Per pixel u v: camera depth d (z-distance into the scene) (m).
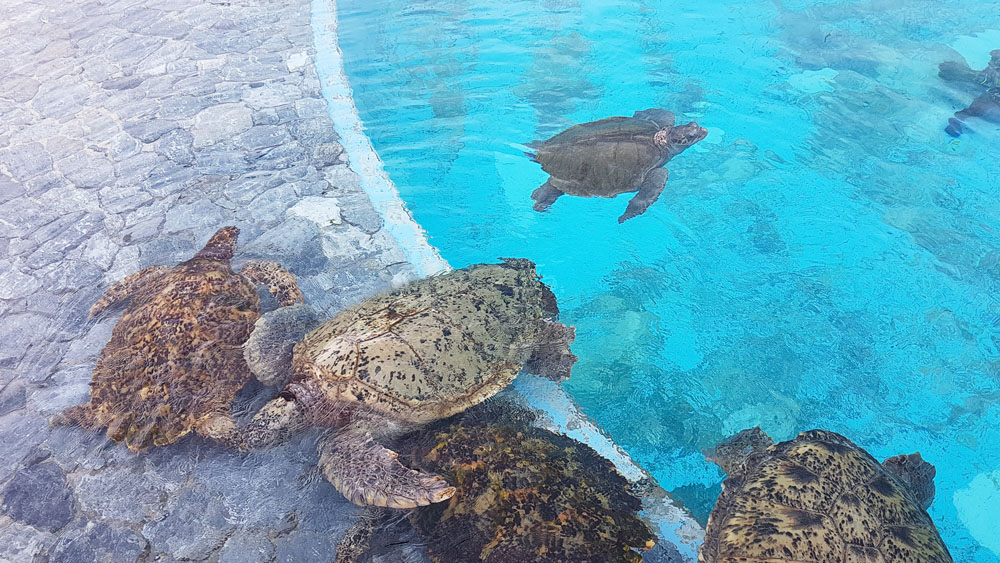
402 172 3.32
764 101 3.64
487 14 4.60
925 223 2.97
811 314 2.71
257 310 2.47
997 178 3.12
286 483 2.11
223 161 3.28
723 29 4.28
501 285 2.42
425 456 1.99
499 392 2.33
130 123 3.52
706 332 2.68
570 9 4.62
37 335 2.55
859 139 3.37
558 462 1.95
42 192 3.16
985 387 2.45
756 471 2.00
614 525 1.83
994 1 4.47
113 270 2.77
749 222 3.05
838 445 2.03
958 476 2.24
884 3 4.54
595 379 2.55
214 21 4.39
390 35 4.36
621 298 2.82
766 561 1.73
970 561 2.07
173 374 2.20
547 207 3.11
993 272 2.77
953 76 3.70
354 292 2.64
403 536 1.91
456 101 3.75
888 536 1.76
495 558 1.73
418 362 2.12
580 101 3.70
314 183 3.15
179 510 2.05
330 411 2.11
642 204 2.99
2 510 2.05
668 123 3.33
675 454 2.33
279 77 3.83
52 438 2.23
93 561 1.94
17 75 3.94
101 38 4.25
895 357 2.56
